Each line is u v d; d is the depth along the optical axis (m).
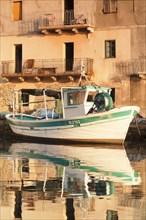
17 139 63.22
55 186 29.94
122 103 69.38
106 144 56.06
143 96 68.19
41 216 23.36
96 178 33.00
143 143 59.47
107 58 70.38
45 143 59.66
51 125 58.84
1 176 33.50
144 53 68.44
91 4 71.25
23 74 73.12
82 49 71.62
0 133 66.62
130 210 24.22
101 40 70.69
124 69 69.31
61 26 71.31
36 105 72.75
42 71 72.38
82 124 56.28
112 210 24.22
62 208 24.61
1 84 75.81
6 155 46.31
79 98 57.66
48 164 39.81
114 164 40.38
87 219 22.81
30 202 25.72
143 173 35.38
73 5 72.31
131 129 59.84
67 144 57.75
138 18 68.88
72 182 31.34
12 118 63.88
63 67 72.25
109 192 28.20
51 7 73.44
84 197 26.88
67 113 58.72
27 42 75.06
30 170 36.41
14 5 76.31
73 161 42.00
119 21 69.75
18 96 73.38
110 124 55.12
